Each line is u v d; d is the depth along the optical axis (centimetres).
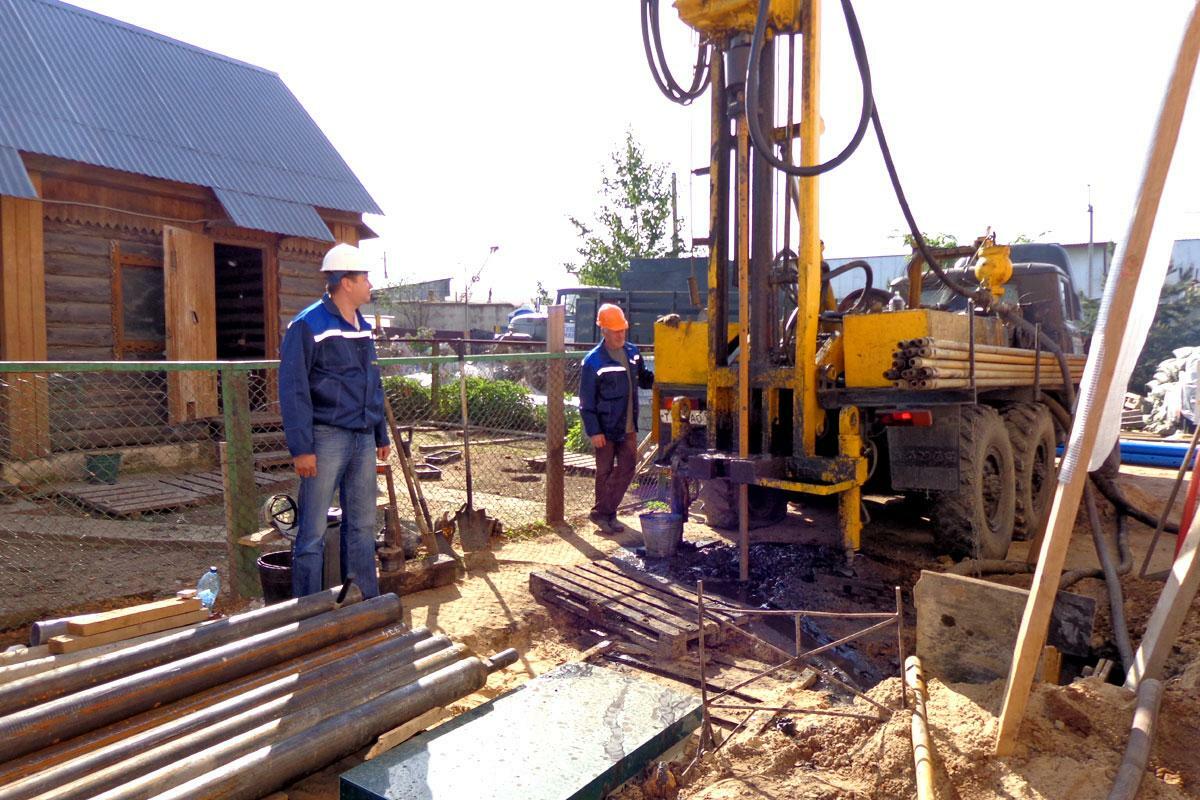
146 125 909
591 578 487
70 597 465
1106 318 238
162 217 896
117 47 991
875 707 303
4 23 887
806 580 520
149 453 839
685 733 300
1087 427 239
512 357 617
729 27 534
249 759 248
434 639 349
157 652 281
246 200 920
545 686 320
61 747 245
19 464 748
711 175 569
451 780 249
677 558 564
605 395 645
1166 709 290
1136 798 240
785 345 573
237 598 466
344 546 430
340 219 1070
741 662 405
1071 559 571
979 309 630
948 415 515
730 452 570
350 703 294
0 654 273
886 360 501
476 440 1230
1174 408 1498
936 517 534
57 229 812
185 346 886
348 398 399
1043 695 289
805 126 504
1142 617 429
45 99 830
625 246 2011
